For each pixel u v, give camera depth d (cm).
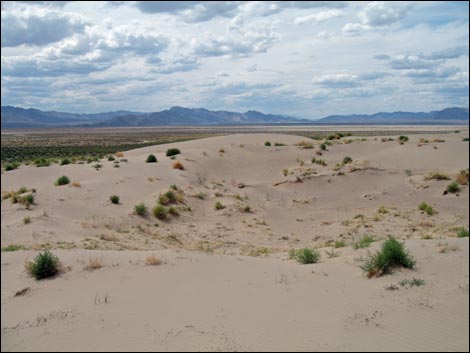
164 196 2445
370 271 1114
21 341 758
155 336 746
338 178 3091
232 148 4075
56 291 1051
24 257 1370
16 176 2942
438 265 1177
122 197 2448
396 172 3197
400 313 830
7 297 1049
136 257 1280
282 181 3102
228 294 955
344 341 710
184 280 1061
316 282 1050
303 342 707
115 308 892
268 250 1767
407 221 2258
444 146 3838
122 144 10312
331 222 2333
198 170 3297
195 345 705
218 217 2408
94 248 1594
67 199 2300
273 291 974
